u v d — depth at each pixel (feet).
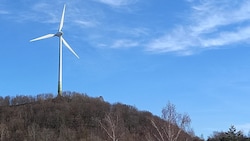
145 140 272.10
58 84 428.97
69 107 397.19
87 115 386.32
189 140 169.48
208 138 289.74
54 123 366.22
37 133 335.88
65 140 328.90
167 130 163.73
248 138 277.44
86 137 332.19
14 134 332.60
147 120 367.25
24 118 371.35
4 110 389.19
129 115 382.83
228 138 276.41
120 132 287.07
